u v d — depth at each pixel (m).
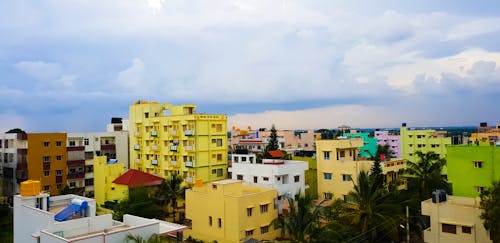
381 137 133.88
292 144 137.62
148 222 31.64
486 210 29.47
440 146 105.81
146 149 75.94
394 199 42.31
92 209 34.03
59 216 32.62
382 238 40.78
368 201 39.81
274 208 46.91
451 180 43.44
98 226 31.47
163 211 55.00
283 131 139.50
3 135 71.81
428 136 108.44
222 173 69.19
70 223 29.95
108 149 80.56
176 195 54.84
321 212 40.84
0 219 53.81
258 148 120.62
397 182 52.78
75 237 28.80
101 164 65.94
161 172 72.19
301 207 39.06
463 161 42.66
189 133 65.75
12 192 68.44
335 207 42.00
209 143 67.44
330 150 57.47
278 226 43.62
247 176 55.75
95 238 27.08
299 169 55.38
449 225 33.75
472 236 32.38
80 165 73.31
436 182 50.75
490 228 29.11
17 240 35.44
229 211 43.34
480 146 41.62
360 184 41.47
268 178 52.84
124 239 28.47
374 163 52.69
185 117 67.00
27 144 65.81
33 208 33.34
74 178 72.00
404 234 42.28
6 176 70.50
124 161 83.81
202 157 66.19
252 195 44.09
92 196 75.69
